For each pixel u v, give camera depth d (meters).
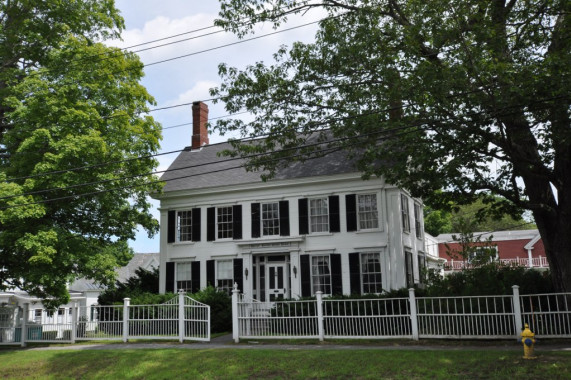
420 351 13.37
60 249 19.17
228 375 12.97
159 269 27.89
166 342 18.11
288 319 16.92
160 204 28.47
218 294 23.17
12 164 19.88
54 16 22.81
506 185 16.03
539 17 14.73
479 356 12.35
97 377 14.18
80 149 18.95
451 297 14.88
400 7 17.30
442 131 14.82
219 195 27.08
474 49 13.90
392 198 23.58
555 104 13.02
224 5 17.58
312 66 17.53
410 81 14.59
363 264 23.69
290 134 18.67
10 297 35.16
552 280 15.83
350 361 12.88
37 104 19.34
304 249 24.66
